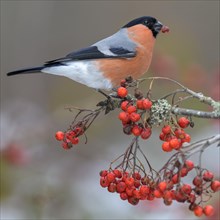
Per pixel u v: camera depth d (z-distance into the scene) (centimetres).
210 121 1255
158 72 1271
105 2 1869
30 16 1794
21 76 1711
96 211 1099
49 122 1252
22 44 1783
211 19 1820
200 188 570
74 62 895
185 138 612
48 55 1805
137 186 635
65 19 1836
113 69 898
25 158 1134
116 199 1136
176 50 1466
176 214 1024
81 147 1305
